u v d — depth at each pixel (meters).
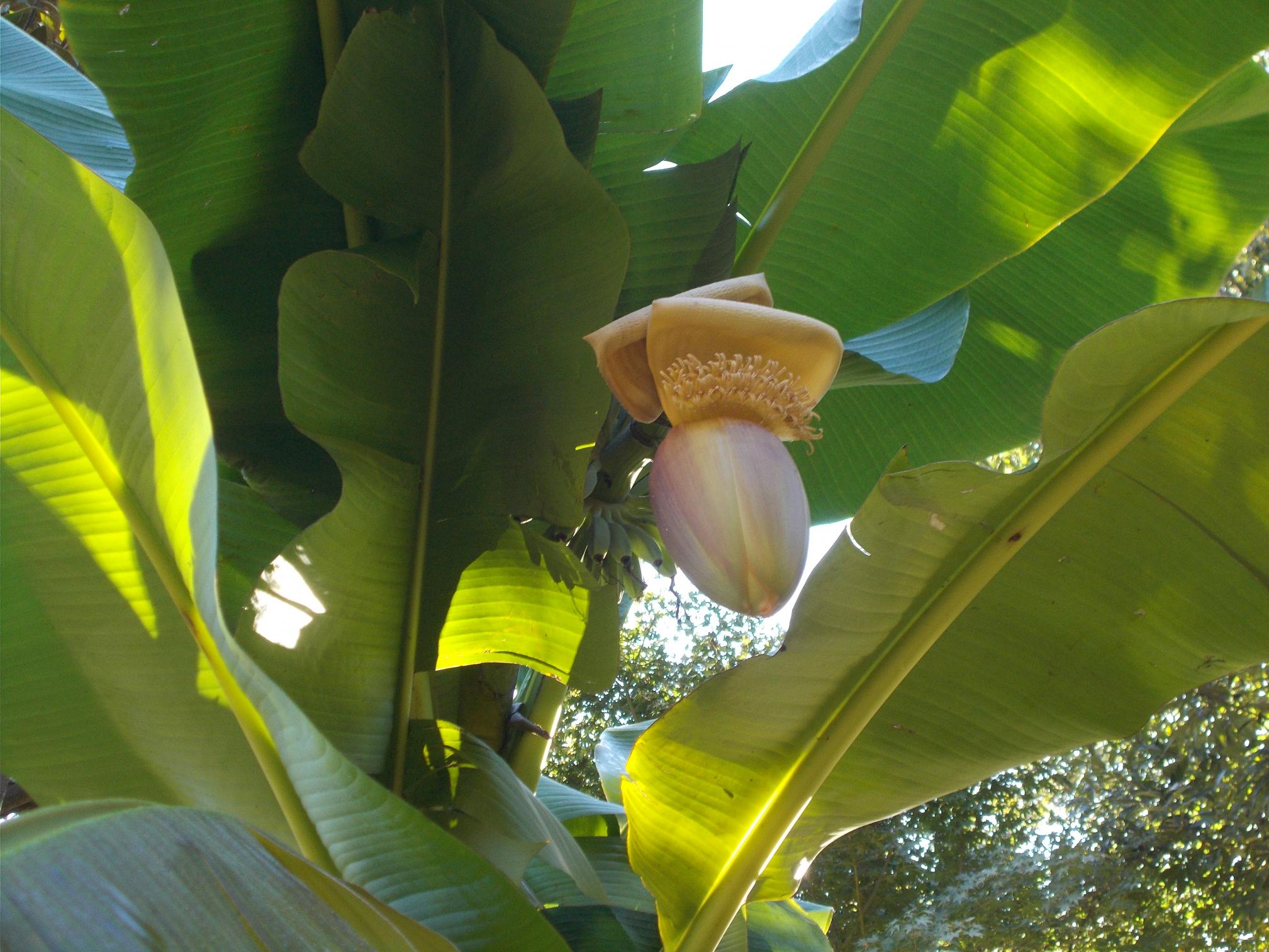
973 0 2.00
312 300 1.53
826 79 2.20
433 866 1.17
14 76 2.58
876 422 2.91
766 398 1.28
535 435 1.67
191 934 0.51
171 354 0.97
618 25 1.84
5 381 1.21
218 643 1.00
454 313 1.61
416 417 1.64
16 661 1.40
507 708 2.08
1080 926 8.09
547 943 1.17
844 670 1.51
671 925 1.61
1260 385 1.31
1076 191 2.03
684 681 7.87
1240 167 2.52
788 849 1.69
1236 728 7.24
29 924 0.45
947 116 2.06
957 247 2.12
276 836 1.40
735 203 1.95
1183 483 1.40
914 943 8.35
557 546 1.70
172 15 1.64
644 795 1.58
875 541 1.42
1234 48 1.89
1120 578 1.48
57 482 1.25
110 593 1.33
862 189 2.14
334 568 1.54
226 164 1.81
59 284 1.07
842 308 2.21
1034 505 1.41
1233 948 7.58
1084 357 1.15
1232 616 1.45
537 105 1.46
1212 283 2.66
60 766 1.46
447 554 1.70
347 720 1.59
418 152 1.55
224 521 2.01
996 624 1.55
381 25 1.46
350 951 0.60
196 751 1.39
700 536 1.22
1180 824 7.72
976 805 9.34
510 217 1.58
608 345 1.33
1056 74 1.99
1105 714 1.55
